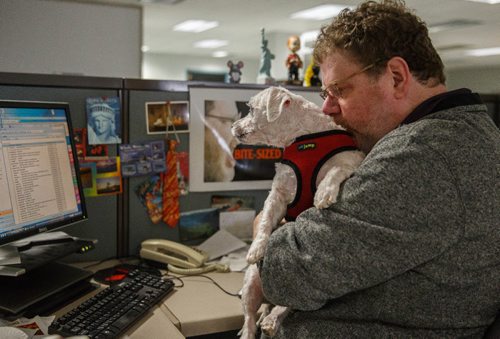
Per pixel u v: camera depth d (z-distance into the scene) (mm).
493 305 664
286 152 888
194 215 1348
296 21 6305
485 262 639
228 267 1173
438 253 627
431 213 619
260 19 6211
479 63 8688
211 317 901
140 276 1049
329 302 747
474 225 625
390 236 626
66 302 944
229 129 1353
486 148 643
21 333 724
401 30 705
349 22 736
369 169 670
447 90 755
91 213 1226
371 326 689
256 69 10953
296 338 746
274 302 735
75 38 4133
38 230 965
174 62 10336
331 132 851
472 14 5109
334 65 750
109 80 1201
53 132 1031
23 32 3943
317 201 723
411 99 720
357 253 643
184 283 1084
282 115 873
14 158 929
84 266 1193
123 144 1237
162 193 1299
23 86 1113
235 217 1400
